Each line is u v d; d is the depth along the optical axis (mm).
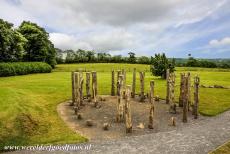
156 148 16984
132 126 22453
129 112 20609
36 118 22688
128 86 20500
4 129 19734
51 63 83188
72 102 28234
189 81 27359
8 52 68562
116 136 19812
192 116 25688
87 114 25297
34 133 20156
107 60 109375
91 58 109562
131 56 106625
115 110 26641
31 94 30875
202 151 16438
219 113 26797
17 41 69812
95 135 19984
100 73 62719
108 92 34688
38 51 80688
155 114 25969
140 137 19438
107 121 23547
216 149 16734
